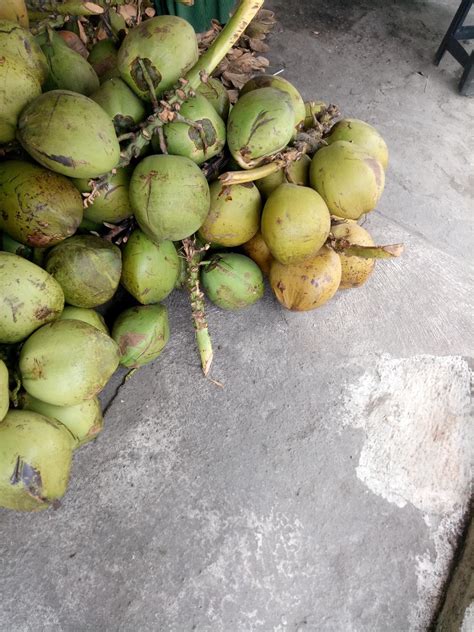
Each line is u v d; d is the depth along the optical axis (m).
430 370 1.60
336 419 1.49
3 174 1.17
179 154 1.29
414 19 2.74
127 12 1.78
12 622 1.18
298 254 1.36
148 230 1.27
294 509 1.36
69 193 1.19
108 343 1.18
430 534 1.37
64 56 1.28
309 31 2.56
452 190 2.07
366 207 1.38
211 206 1.37
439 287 1.77
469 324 1.70
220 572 1.27
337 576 1.29
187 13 2.13
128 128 1.29
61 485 1.12
